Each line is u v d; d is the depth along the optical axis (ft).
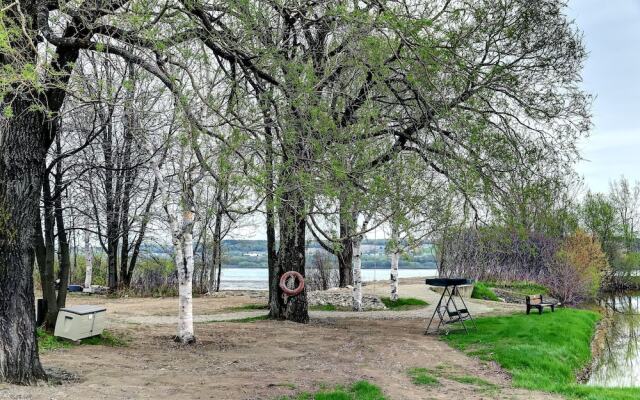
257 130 26.94
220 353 42.98
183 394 27.71
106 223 66.44
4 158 27.55
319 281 116.78
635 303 132.87
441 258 128.88
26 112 27.53
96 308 45.14
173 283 112.98
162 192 46.80
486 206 40.78
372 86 31.65
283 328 59.77
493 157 40.14
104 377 31.07
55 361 35.24
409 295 100.83
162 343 47.06
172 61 26.55
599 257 134.82
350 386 31.81
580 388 35.42
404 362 41.70
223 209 32.19
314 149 27.27
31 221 28.12
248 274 248.73
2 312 27.14
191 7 25.41
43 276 46.62
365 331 59.06
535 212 44.42
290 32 32.12
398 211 33.17
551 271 123.44
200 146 28.73
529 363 43.70
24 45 24.71
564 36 48.88
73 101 42.22
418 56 26.55
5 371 26.94
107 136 62.75
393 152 33.22
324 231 35.99
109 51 27.25
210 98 27.14
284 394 28.86
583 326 71.26
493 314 78.84
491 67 45.65
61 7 25.61
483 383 35.91
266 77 28.35
